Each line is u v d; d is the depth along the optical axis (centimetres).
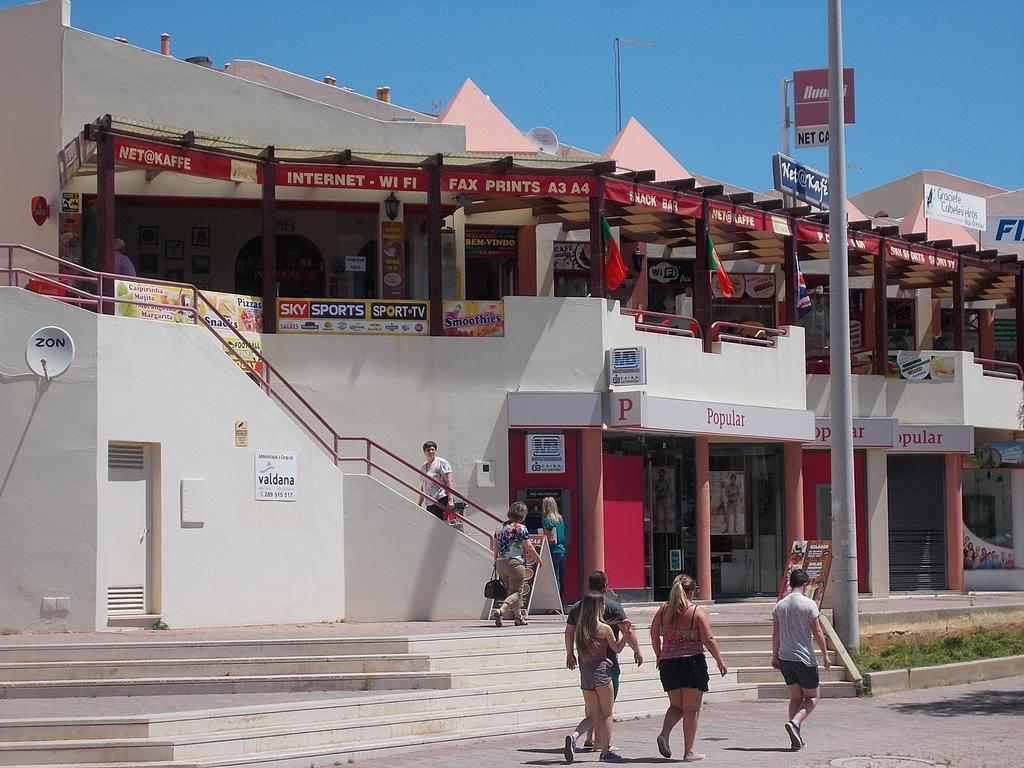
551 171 2481
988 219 3825
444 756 1423
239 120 2591
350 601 2162
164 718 1339
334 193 2638
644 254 3048
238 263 2741
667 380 2614
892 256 3148
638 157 3216
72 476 1855
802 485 3017
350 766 1360
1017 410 3428
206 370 2009
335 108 2662
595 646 1406
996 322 3784
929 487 3259
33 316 1867
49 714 1409
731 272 3228
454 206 2697
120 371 1903
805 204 3023
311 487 2123
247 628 1983
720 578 2873
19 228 2469
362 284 2764
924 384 3194
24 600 1831
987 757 1368
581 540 2503
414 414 2375
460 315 2425
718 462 2894
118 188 2516
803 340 2959
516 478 2478
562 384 2469
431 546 2184
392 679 1628
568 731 1612
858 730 1628
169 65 2541
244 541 2033
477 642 1811
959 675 2116
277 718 1427
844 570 2108
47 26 2472
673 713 1412
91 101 2472
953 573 3234
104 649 1638
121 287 2092
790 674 1530
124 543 1911
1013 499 3434
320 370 2328
